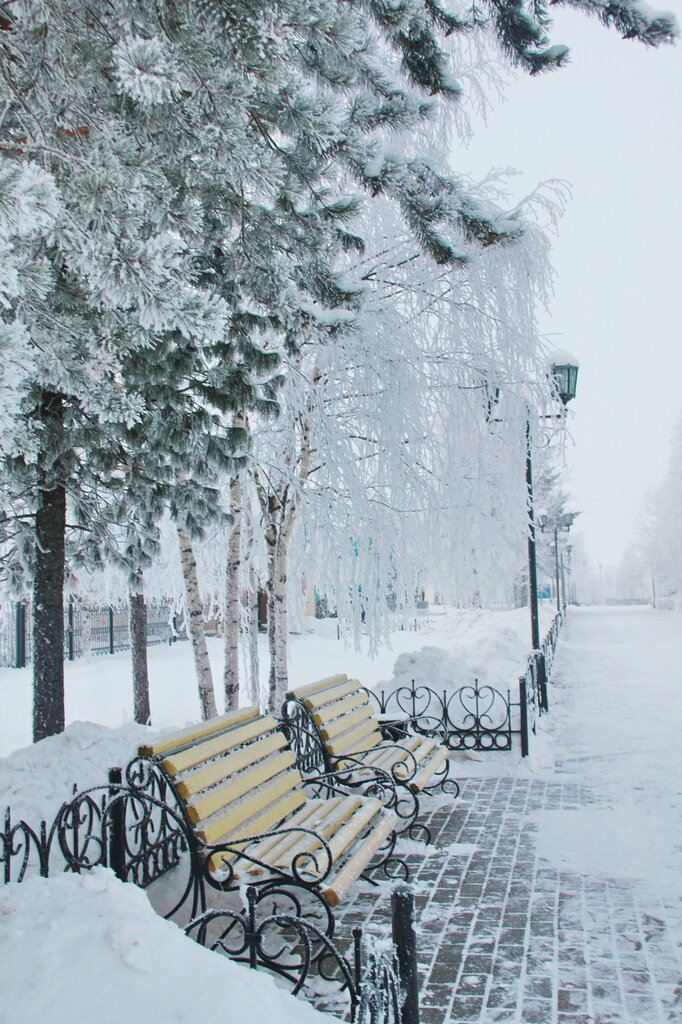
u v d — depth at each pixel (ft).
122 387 19.36
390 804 23.80
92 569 29.01
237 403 23.17
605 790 27.32
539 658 43.47
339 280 20.35
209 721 17.72
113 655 83.82
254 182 16.24
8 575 27.45
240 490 33.60
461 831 23.24
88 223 13.56
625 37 19.66
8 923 10.60
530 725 34.60
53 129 15.05
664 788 27.17
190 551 33.22
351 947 15.71
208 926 16.34
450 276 31.55
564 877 19.42
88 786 20.06
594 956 15.37
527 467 34.45
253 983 10.03
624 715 43.55
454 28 21.75
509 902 18.02
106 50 15.46
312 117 17.52
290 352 22.49
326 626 100.94
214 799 15.66
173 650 88.69
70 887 11.31
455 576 32.40
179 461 23.47
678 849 21.03
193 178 16.85
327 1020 10.00
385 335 30.14
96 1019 9.12
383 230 31.58
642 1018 13.17
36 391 20.59
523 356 31.81
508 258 30.71
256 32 14.02
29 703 49.70
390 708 35.29
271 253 19.43
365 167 19.33
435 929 16.74
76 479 25.22
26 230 11.00
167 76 12.42
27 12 14.37
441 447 31.37
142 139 16.19
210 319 14.33
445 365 31.48
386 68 25.14
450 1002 13.85
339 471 29.99
